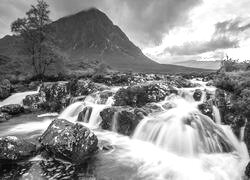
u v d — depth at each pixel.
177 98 19.17
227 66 24.48
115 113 16.36
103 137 15.14
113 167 10.92
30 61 43.41
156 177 10.12
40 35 42.16
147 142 14.23
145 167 11.02
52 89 26.27
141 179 9.94
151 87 19.59
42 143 12.01
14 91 34.19
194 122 13.81
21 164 10.84
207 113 15.31
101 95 22.31
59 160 11.31
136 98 19.36
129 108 16.80
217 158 11.97
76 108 21.73
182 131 13.35
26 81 39.59
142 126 14.91
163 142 13.47
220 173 10.41
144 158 12.02
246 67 22.77
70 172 10.35
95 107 19.28
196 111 15.55
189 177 10.12
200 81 27.16
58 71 45.34
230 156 12.23
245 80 16.94
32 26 41.50
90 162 11.38
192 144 12.71
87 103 21.94
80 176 10.05
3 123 19.86
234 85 17.41
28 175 9.95
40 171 10.31
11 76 44.47
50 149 11.46
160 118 14.84
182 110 15.70
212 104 16.03
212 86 21.22
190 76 33.50
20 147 11.16
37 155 11.66
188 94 19.09
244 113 13.70
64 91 25.69
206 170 10.72
